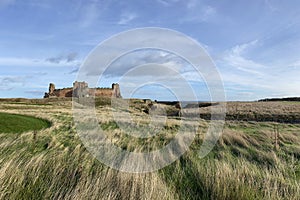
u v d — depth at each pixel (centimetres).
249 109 4781
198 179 531
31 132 1296
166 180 552
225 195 427
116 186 451
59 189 444
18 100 9869
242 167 579
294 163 768
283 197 448
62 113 3161
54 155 671
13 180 468
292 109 4591
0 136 1177
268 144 1141
